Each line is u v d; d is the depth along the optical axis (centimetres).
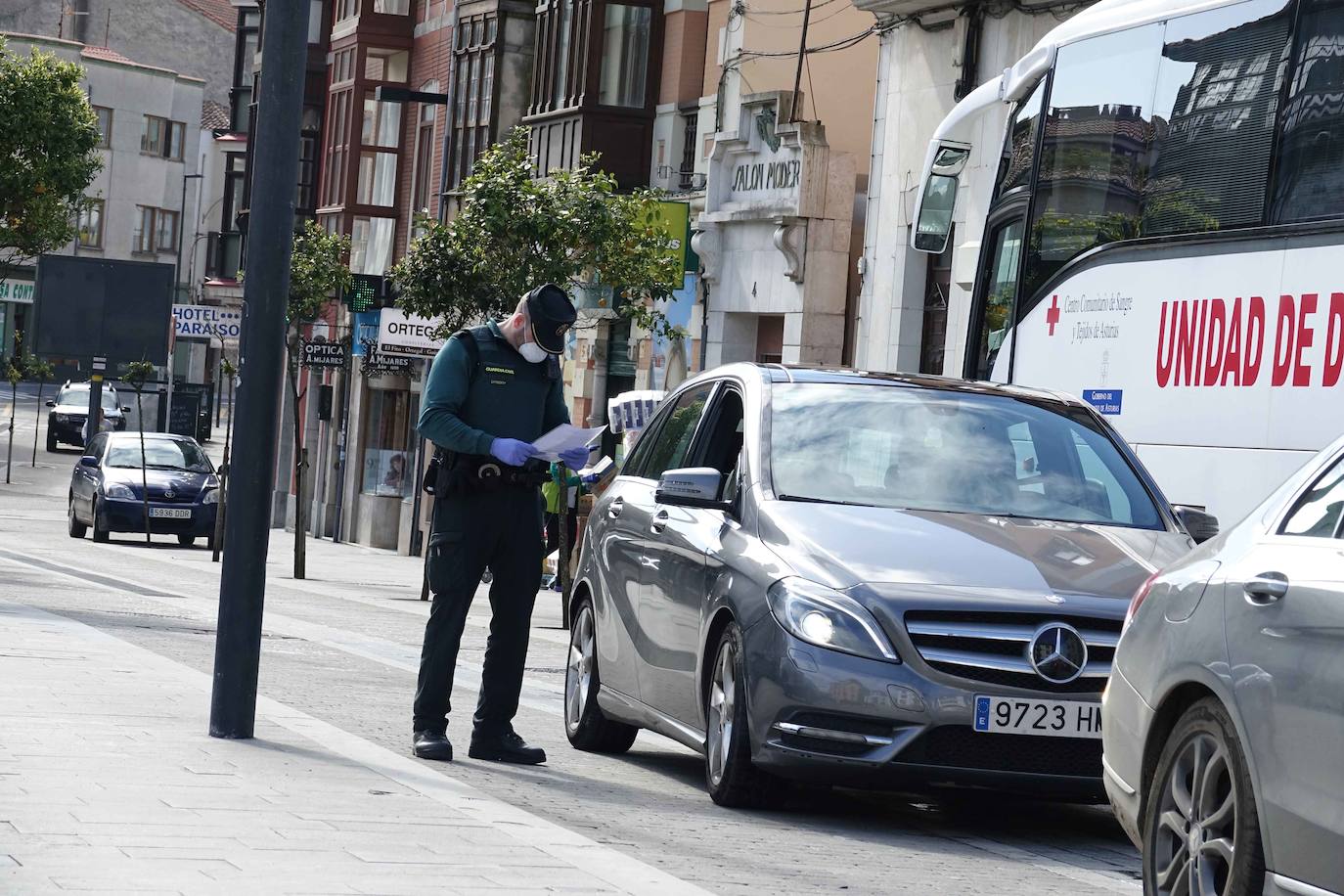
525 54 12131
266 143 2631
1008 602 2373
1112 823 2692
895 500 2655
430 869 1841
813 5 9056
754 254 8881
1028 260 4159
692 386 3130
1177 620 1798
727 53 9531
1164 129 3719
